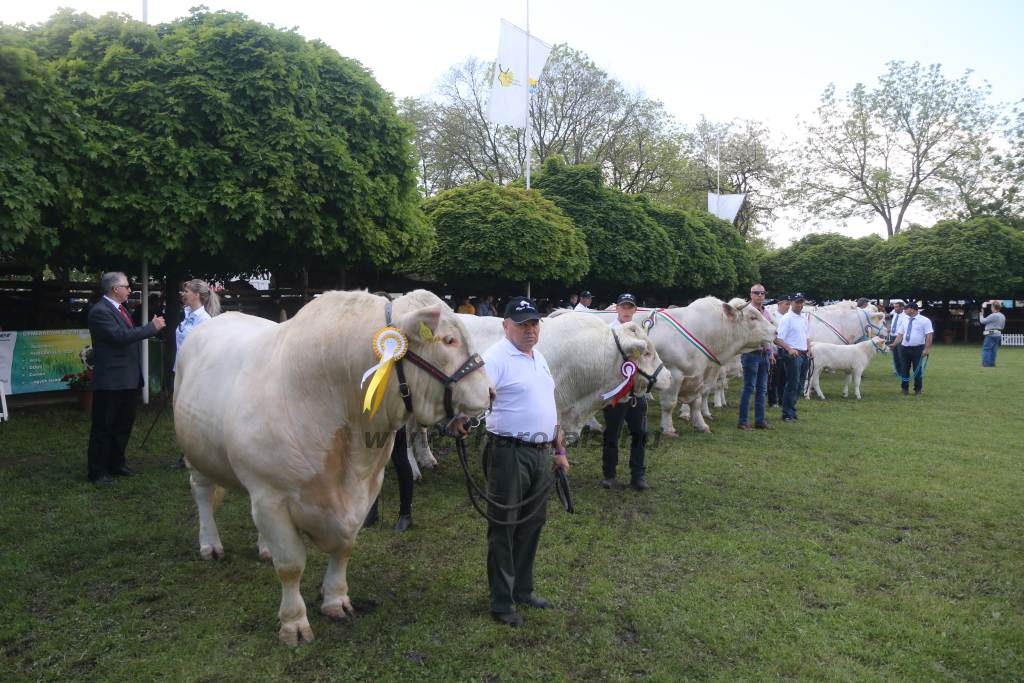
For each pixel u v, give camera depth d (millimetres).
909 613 3803
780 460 7312
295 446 3125
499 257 13688
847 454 7605
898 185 36562
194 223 8000
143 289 9117
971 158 35062
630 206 18719
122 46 8109
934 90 35250
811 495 6031
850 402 11758
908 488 6242
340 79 9461
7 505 5402
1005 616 3787
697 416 8961
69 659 3244
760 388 9062
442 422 3363
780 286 32062
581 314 6180
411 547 4715
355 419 3168
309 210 8562
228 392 3441
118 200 7754
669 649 3381
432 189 32375
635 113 31547
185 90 8078
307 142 8594
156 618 3648
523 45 16891
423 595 3961
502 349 3529
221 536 4812
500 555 3576
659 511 5578
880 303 30641
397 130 9953
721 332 8430
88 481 6086
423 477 6516
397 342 2939
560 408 6086
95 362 5988
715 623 3645
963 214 36000
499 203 14344
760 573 4332
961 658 3326
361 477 3297
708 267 22688
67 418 8711
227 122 8250
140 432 7988
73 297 12008
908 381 12734
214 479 3818
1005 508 5668
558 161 18734
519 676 3135
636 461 6148
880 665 3273
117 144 7664
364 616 3680
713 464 7109
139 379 6238
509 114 16984
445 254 13852
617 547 4766
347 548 3473
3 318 11195
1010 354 22016
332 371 3105
